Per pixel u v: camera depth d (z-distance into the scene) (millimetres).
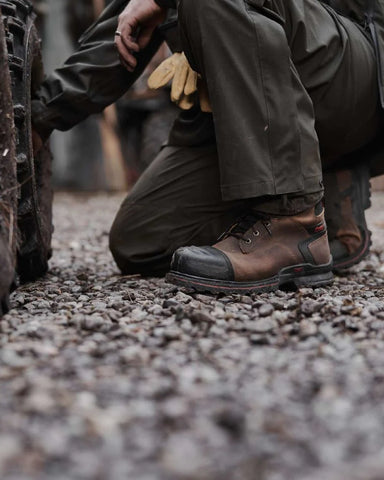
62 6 8375
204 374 1235
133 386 1167
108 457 912
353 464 903
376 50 2379
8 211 1734
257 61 1972
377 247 3689
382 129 2539
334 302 1912
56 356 1355
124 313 1795
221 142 2002
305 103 2070
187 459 906
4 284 1585
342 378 1225
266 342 1469
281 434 988
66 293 2195
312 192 2100
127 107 8516
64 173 9055
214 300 1984
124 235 2582
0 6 2006
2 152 1757
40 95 2404
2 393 1132
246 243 2125
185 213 2500
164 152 2572
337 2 2453
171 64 2402
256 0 2012
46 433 973
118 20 2436
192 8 1997
